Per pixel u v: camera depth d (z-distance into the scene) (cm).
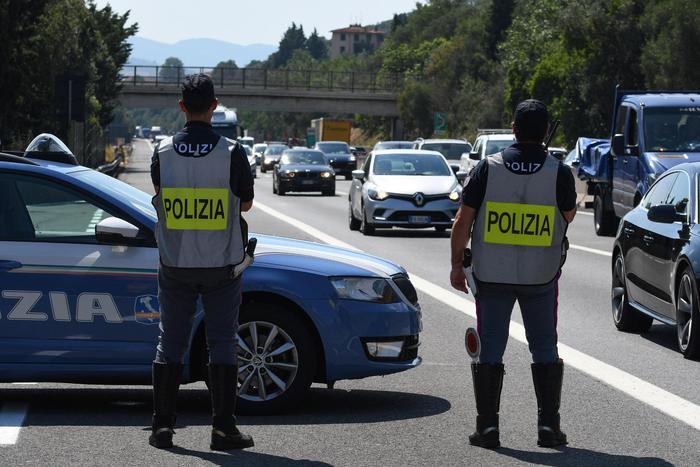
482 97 14312
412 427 874
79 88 3381
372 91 14262
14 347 891
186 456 773
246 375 912
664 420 909
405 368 930
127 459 763
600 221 3030
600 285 1895
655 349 1280
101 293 892
